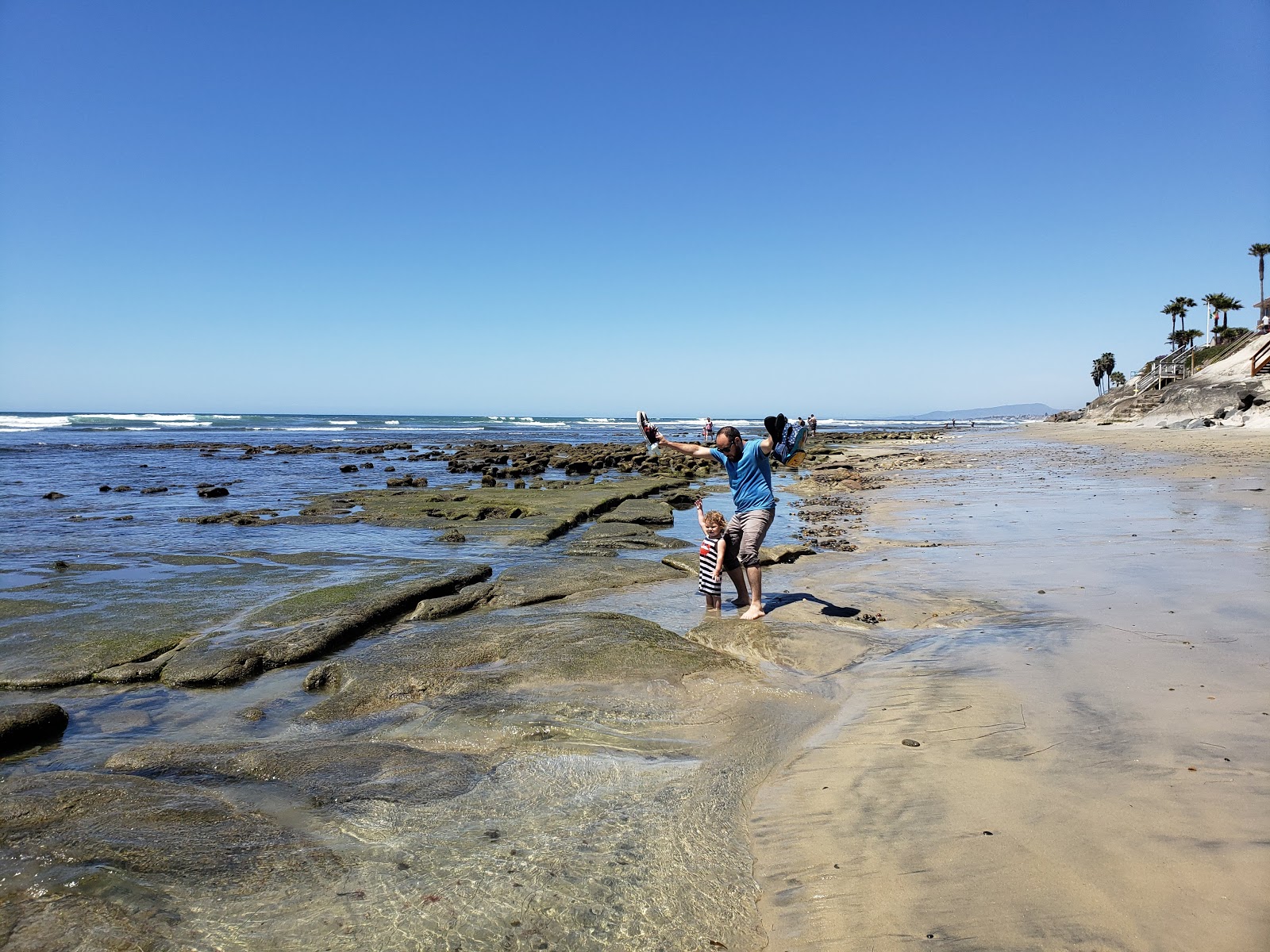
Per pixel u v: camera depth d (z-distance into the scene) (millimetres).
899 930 2424
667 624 6652
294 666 5801
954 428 100312
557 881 2756
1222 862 2600
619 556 10250
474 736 4242
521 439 62375
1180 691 4250
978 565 8625
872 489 18578
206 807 3354
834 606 6902
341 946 2416
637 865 2871
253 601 7410
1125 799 3084
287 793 3518
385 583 7898
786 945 2416
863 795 3338
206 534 12172
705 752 3943
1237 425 38406
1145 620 5820
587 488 18547
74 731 4543
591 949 2406
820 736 4113
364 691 4965
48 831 3100
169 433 62875
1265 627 5434
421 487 20750
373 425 99188
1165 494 14320
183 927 2504
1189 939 2256
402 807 3357
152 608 7141
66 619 6770
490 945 2422
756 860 2910
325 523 13414
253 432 68188
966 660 5168
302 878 2785
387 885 2744
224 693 5242
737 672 5176
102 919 2539
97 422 80625
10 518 14062
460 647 5668
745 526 6594
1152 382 61844
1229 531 9766
